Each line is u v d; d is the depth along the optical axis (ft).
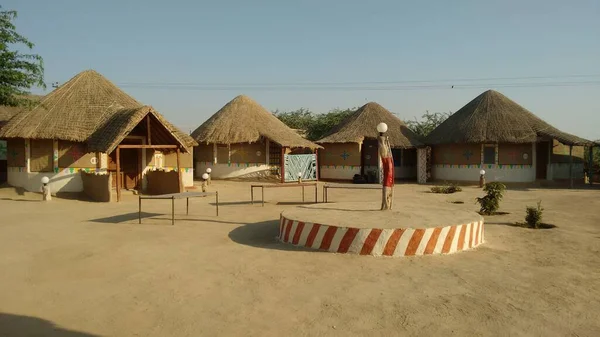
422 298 18.26
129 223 36.99
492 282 20.47
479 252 26.53
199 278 21.09
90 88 66.03
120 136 51.96
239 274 21.68
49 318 16.31
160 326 15.57
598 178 89.10
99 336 14.79
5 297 18.58
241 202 52.54
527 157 81.71
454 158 87.45
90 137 58.34
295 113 141.38
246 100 100.22
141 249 27.14
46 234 32.14
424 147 89.40
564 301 18.02
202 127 98.58
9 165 63.16
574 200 55.88
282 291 19.13
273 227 34.78
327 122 130.62
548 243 29.45
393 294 18.74
